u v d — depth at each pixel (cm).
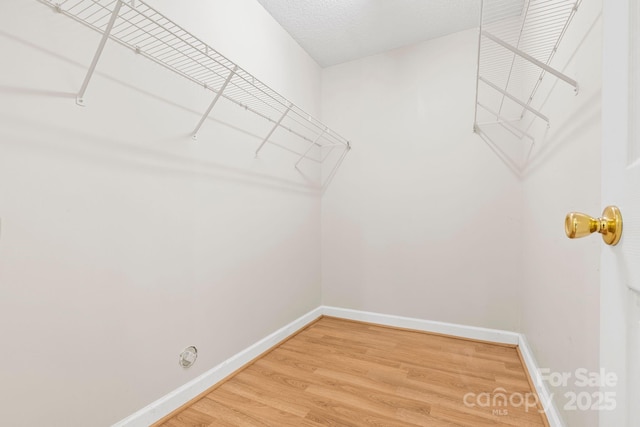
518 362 176
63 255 97
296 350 194
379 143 241
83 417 103
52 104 94
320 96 260
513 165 198
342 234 257
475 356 184
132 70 118
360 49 236
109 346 110
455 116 214
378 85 241
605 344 48
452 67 215
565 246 110
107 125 109
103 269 108
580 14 97
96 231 106
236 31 168
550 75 132
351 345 202
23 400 89
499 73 201
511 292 200
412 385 152
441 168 219
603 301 49
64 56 97
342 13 195
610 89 48
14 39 86
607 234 45
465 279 213
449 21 202
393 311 237
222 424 125
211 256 154
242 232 175
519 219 196
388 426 123
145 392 123
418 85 227
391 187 237
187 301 141
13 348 87
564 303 110
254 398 142
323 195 262
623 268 43
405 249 232
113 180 111
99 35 107
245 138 177
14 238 87
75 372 101
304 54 237
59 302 97
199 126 142
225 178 163
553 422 117
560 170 116
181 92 138
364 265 248
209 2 151
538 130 153
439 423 124
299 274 232
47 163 94
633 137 42
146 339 123
